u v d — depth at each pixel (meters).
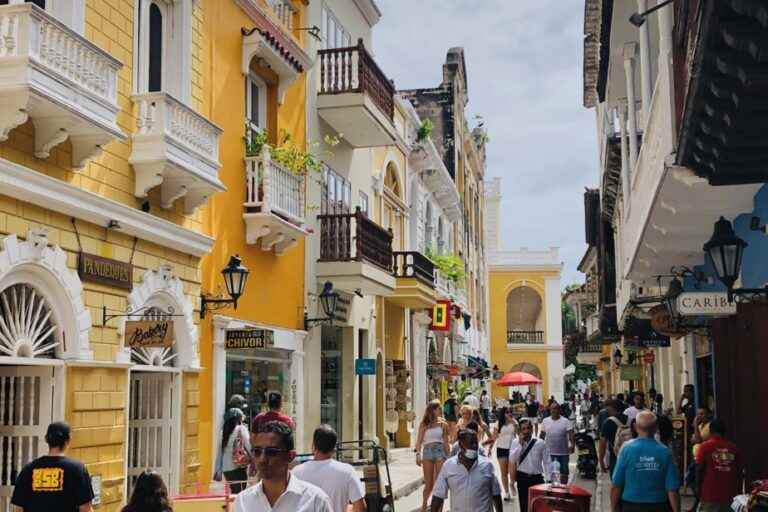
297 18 19.45
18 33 8.94
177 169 12.05
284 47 17.06
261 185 15.78
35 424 10.01
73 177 10.47
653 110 10.31
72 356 10.23
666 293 14.43
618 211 23.53
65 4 10.62
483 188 57.94
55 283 10.02
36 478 7.31
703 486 10.62
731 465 10.52
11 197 9.30
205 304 13.96
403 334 28.95
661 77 9.30
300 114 18.98
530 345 64.75
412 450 27.88
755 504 7.86
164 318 12.63
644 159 11.72
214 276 14.43
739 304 10.59
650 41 13.53
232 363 15.45
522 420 13.35
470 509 8.93
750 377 10.56
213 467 14.00
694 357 18.11
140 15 12.55
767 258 10.69
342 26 22.88
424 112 42.44
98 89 10.21
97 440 10.67
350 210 23.03
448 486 9.05
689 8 6.76
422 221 34.09
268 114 17.38
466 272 46.94
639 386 32.66
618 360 36.50
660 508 8.81
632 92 14.88
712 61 5.98
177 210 13.04
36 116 9.51
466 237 47.00
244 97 15.80
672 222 11.28
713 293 10.84
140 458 12.76
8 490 9.77
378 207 26.45
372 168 25.80
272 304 17.03
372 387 23.91
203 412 13.88
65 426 7.59
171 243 12.70
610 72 16.42
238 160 15.49
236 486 12.23
